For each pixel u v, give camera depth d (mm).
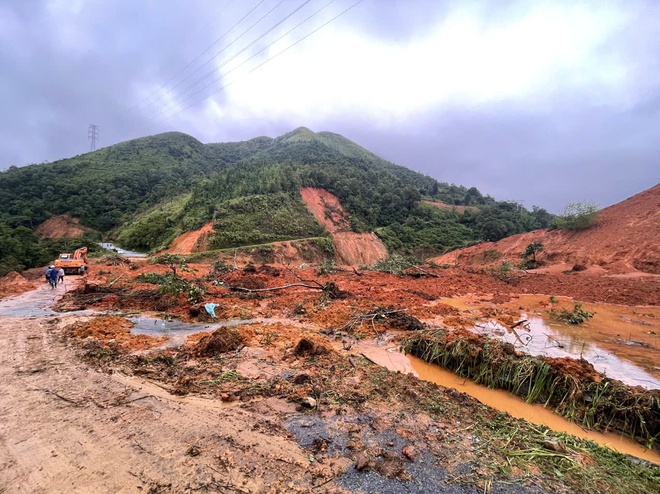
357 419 4582
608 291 15734
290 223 51031
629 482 3588
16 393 5199
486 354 6441
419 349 7410
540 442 4195
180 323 9648
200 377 5832
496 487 3389
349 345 7906
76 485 3314
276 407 4844
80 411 4688
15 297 13688
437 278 19516
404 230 67625
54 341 7754
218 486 3295
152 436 4109
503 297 14711
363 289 14969
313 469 3549
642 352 7938
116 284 15758
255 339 7953
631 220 27406
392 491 3273
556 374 5750
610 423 4980
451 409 4953
